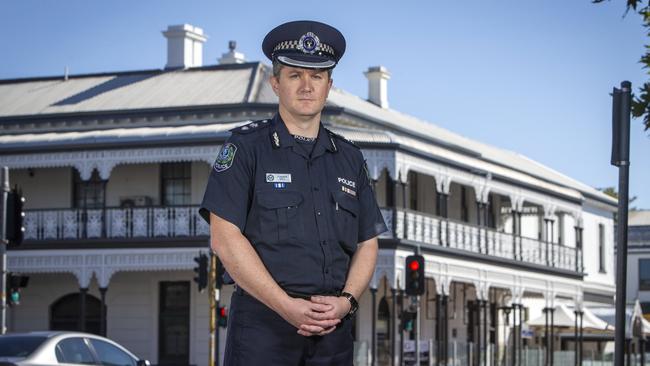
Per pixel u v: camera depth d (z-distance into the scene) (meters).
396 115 48.16
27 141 36.91
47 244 36.84
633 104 10.70
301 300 4.91
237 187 5.04
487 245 42.91
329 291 5.10
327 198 5.13
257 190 5.05
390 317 41.31
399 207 39.00
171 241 36.06
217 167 5.10
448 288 39.75
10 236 21.94
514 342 44.62
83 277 36.53
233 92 38.81
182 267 35.97
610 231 60.62
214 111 37.44
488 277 42.72
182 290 37.78
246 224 5.08
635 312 46.28
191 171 37.91
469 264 41.28
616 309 10.72
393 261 36.22
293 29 5.14
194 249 35.94
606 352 54.19
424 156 38.62
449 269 39.88
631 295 64.38
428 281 43.25
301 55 5.11
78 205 38.97
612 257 61.06
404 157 37.25
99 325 38.69
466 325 46.28
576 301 50.25
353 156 5.31
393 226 36.53
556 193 48.47
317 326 4.90
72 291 38.62
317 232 5.07
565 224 55.22
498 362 45.44
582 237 54.84
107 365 16.72
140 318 38.09
